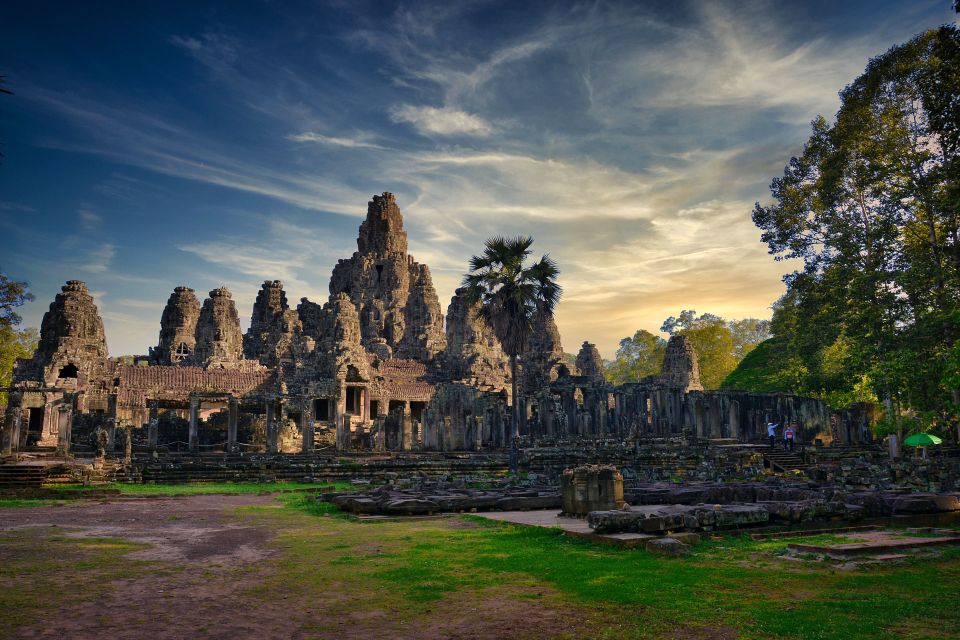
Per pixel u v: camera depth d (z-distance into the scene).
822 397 58.16
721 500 20.83
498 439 53.91
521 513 19.27
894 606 8.67
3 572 11.01
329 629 7.98
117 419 50.28
